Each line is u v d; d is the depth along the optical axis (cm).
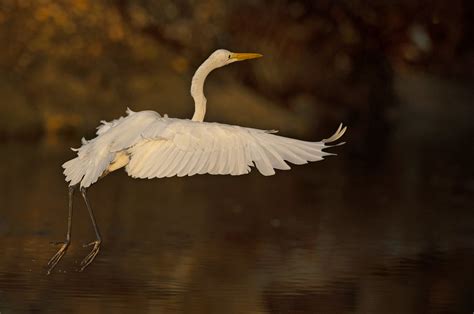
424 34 2880
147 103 2517
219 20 2736
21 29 2498
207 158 762
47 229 1362
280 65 2775
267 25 2761
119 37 2573
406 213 1574
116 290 1028
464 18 2897
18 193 1666
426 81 3222
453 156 2409
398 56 2903
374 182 1955
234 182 1945
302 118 2694
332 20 2809
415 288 1062
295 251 1252
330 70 2823
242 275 1106
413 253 1248
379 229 1423
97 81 2519
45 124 2416
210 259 1192
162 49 2630
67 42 2523
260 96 2747
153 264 1154
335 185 1908
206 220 1477
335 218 1515
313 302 997
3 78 2445
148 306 968
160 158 781
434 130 3008
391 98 2983
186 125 787
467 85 3219
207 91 2620
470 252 1260
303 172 2116
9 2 2503
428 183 1941
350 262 1186
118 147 816
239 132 761
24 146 2262
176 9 2720
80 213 1511
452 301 1012
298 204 1658
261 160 739
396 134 2892
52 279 1070
